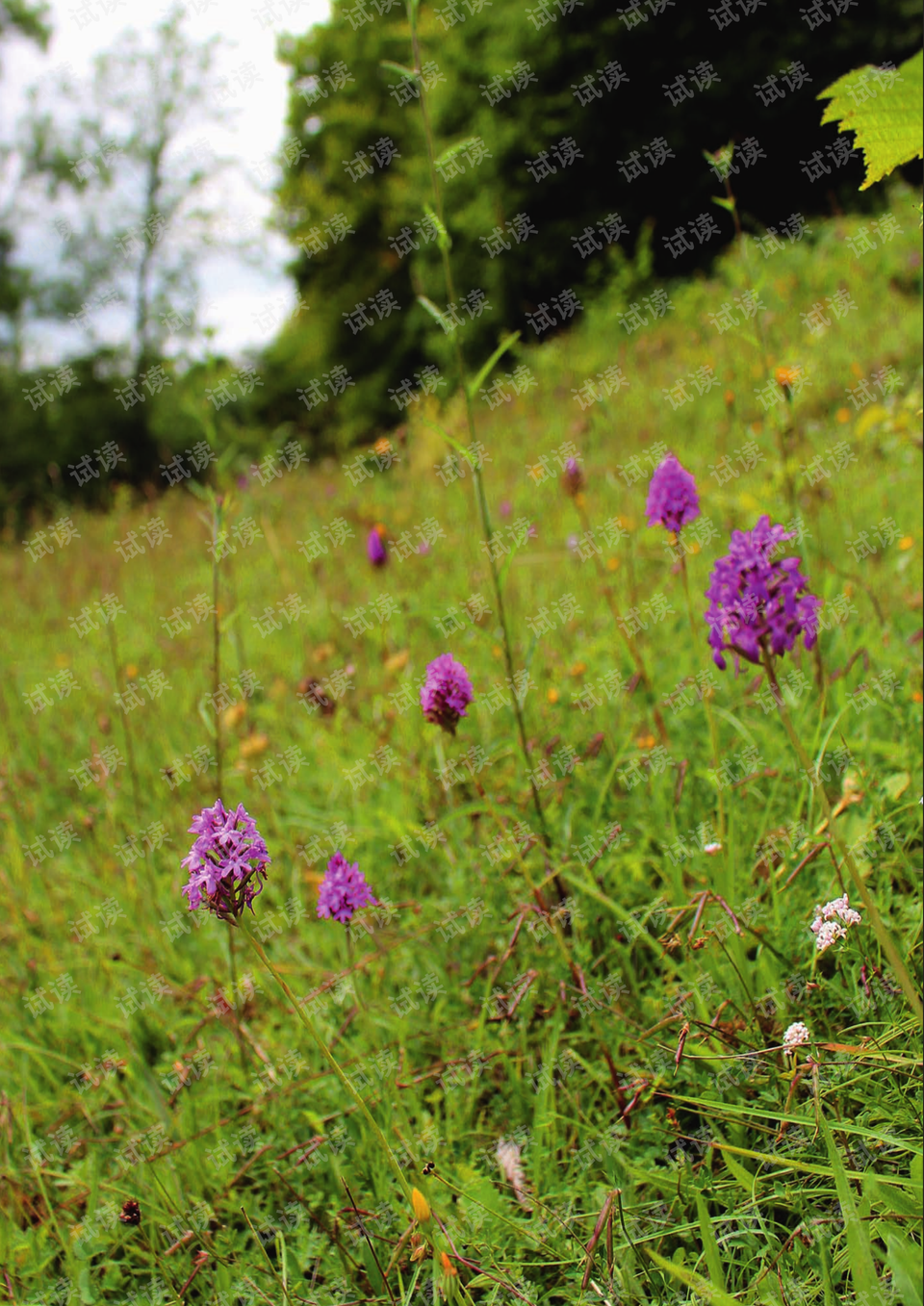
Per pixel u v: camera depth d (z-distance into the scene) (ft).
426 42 57.00
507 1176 6.64
